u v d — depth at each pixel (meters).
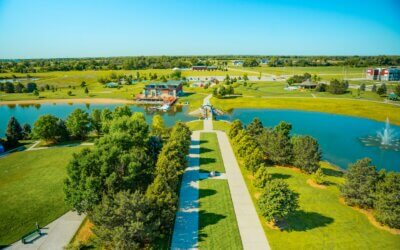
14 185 52.69
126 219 31.59
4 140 77.00
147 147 59.25
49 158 67.31
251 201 46.03
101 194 37.69
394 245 35.25
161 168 44.19
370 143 81.69
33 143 81.19
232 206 44.44
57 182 53.50
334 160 69.44
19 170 60.22
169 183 43.28
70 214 43.06
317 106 127.12
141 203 32.81
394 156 71.81
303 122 105.75
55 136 81.00
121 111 87.12
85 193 36.84
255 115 117.56
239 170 58.44
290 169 58.72
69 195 38.94
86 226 39.78
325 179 54.12
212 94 161.38
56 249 35.34
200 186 51.28
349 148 77.69
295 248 34.81
